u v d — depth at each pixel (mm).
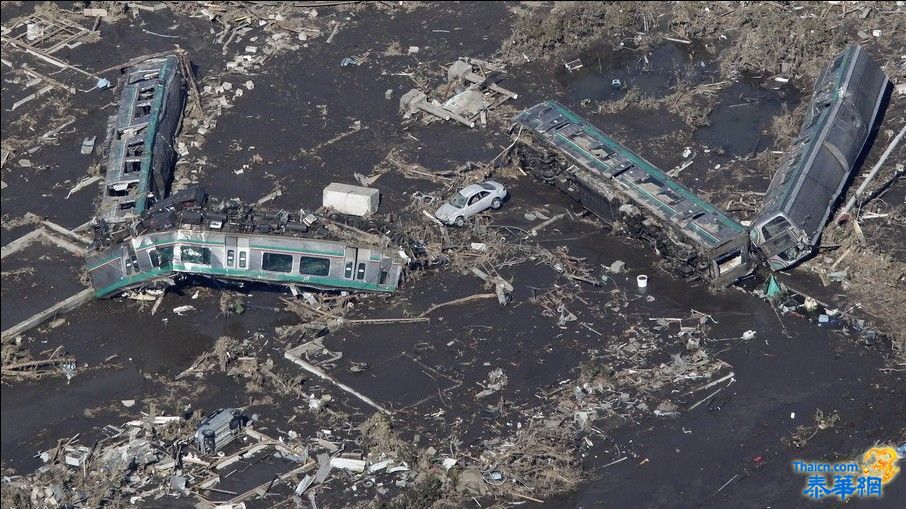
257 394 154750
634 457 141125
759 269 164500
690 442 142500
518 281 169375
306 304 168250
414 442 145375
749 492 135625
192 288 173125
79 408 156125
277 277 166875
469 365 156375
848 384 148375
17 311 173750
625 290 166500
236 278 167500
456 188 187625
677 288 166125
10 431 153875
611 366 153625
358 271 167125
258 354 161125
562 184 183500
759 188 183375
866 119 186500
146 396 156625
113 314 171125
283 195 191000
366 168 196000
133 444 147750
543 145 186125
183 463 145125
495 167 191750
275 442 146375
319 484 140375
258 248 166000
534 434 143500
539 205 184250
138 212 176625
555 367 154750
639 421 145750
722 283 163500
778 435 142375
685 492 136250
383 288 168375
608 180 175625
